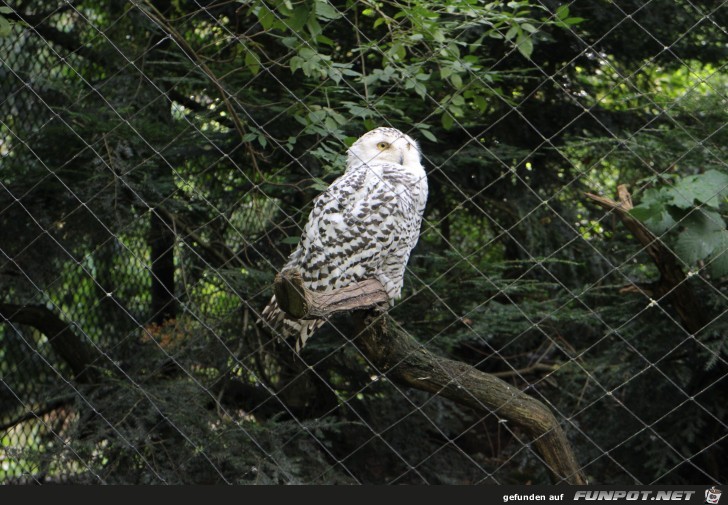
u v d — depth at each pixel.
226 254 10.05
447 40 5.71
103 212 9.06
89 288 10.27
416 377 6.22
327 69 5.75
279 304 4.93
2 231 9.46
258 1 5.34
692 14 9.86
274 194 9.76
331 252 7.70
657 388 8.73
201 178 9.89
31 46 9.66
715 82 10.69
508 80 9.93
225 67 9.00
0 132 9.46
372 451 10.16
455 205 10.91
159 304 10.30
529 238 10.32
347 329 9.65
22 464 8.49
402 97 8.98
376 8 5.79
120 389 9.20
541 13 9.16
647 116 10.64
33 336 10.66
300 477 8.70
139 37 9.59
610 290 9.80
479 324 9.27
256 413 10.34
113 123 8.55
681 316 7.59
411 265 10.36
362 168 7.93
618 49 10.28
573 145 8.79
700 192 5.76
